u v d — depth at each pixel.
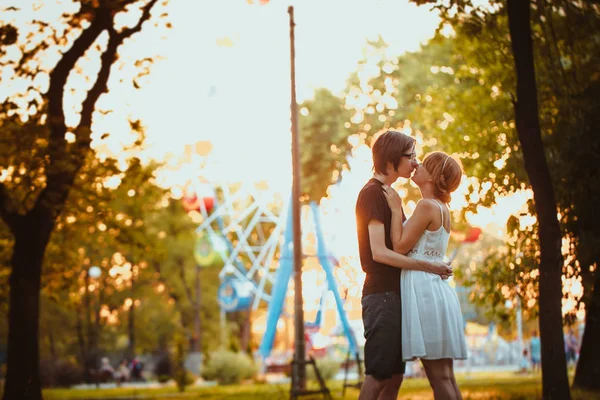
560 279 10.99
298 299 17.55
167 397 24.16
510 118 16.53
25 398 15.37
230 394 23.19
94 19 15.79
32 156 15.34
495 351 42.22
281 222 47.53
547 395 10.77
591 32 13.55
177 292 62.19
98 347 55.81
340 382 27.00
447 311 6.01
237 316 68.88
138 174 17.80
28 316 15.66
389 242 6.18
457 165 6.37
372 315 6.05
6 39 15.41
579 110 14.28
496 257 17.58
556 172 14.66
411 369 31.20
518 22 11.20
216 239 46.78
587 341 16.91
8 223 15.88
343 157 36.28
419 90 32.75
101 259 53.16
